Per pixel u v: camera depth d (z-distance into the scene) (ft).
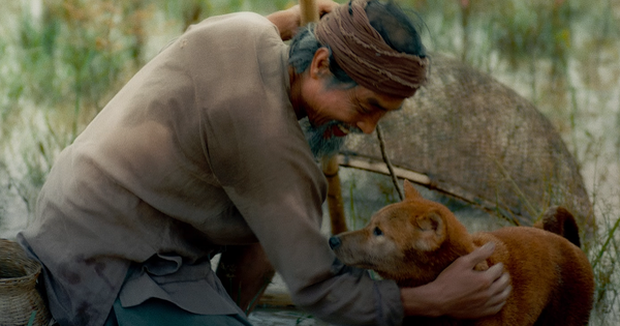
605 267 13.75
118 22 24.66
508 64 25.90
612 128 20.58
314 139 9.61
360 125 8.86
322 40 8.50
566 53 26.25
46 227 9.32
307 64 8.62
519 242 10.94
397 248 10.16
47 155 18.51
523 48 26.66
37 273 9.02
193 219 9.16
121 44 24.22
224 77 8.63
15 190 17.01
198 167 8.84
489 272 9.20
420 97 16.79
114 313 9.09
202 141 8.66
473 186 16.12
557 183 15.46
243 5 28.81
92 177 9.04
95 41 23.56
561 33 25.27
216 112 8.54
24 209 16.29
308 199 9.04
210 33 8.91
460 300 9.12
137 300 8.94
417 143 16.56
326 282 9.05
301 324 12.67
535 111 16.62
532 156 16.05
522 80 24.47
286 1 28.76
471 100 16.67
